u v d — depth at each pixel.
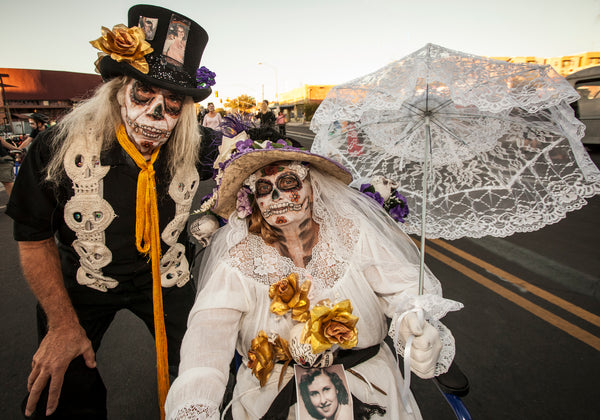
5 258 4.85
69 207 1.42
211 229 1.67
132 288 1.65
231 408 1.42
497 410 2.14
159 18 1.41
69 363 1.49
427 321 1.34
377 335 1.43
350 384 1.31
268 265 1.39
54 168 1.37
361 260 1.44
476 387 2.32
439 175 1.83
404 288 1.44
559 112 1.33
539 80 1.17
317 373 1.31
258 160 1.36
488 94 1.18
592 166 1.34
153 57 1.39
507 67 1.19
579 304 3.21
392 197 1.79
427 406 2.20
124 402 2.32
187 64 1.48
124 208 1.49
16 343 2.95
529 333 2.84
